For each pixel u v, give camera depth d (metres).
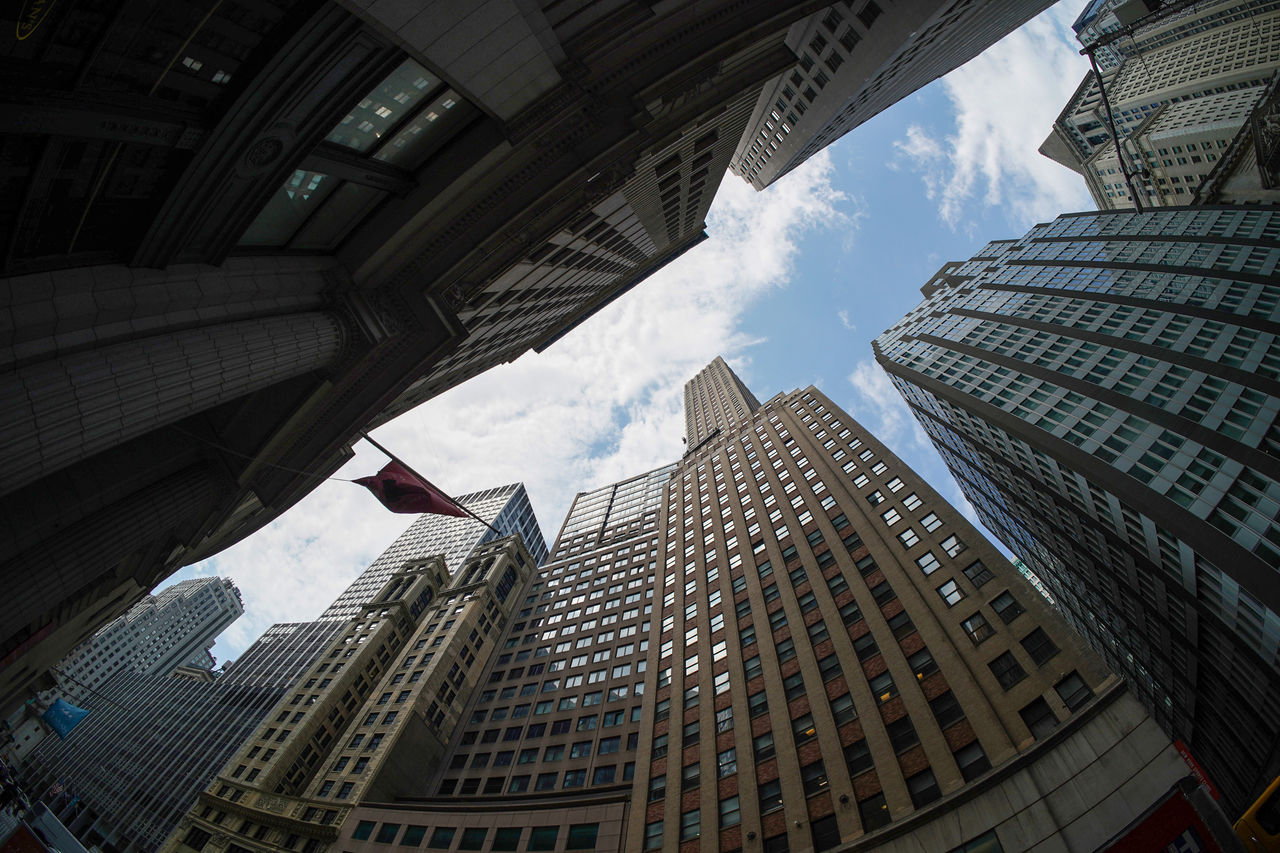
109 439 14.21
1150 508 54.56
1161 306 80.12
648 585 74.38
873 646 36.03
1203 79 142.75
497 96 19.55
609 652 65.38
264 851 50.00
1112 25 191.88
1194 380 63.94
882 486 50.12
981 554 37.34
